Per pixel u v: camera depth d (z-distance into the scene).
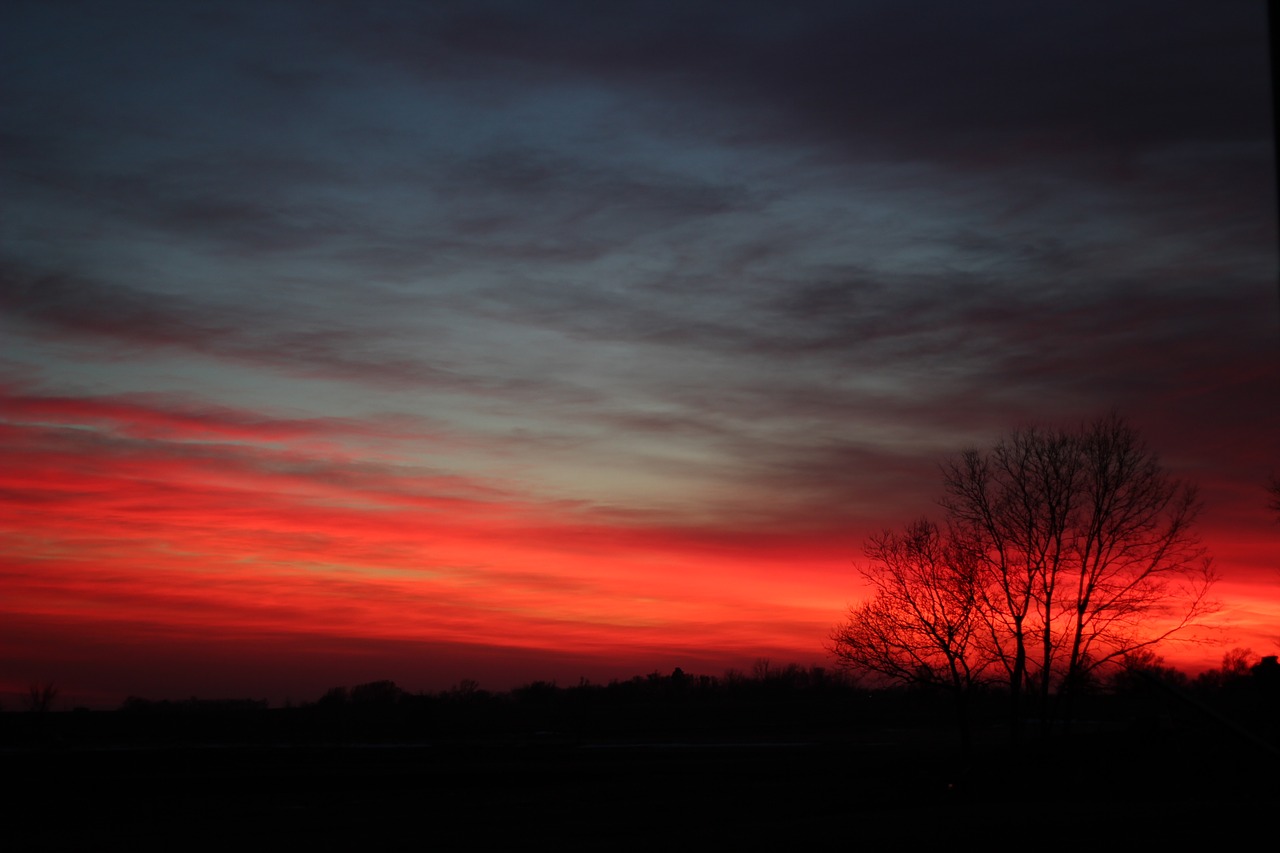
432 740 120.94
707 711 157.38
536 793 50.72
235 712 157.12
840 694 175.88
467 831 36.00
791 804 40.66
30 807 48.03
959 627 48.59
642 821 37.19
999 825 23.14
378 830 37.66
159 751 91.06
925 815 27.52
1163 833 19.56
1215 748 33.91
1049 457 48.25
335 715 157.25
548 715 159.25
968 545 49.25
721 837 25.73
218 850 33.84
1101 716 62.47
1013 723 46.94
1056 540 47.53
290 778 60.94
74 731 132.38
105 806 48.34
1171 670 45.41
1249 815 21.20
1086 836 20.17
